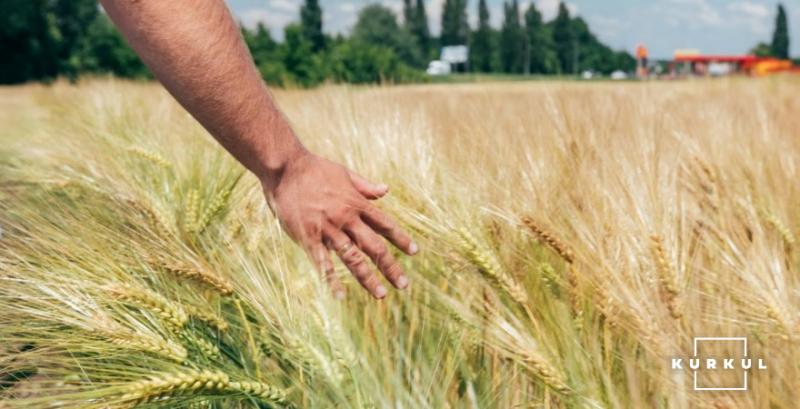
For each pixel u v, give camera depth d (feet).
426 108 18.43
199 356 5.90
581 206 8.24
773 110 21.20
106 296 5.89
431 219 7.34
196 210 8.77
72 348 5.68
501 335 6.42
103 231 7.25
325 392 5.99
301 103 18.94
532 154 9.53
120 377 5.49
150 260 6.56
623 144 9.95
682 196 8.34
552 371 6.07
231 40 5.05
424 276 7.91
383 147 9.27
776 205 8.80
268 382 6.08
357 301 7.59
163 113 22.27
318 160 5.78
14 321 5.86
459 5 463.42
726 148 11.30
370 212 5.87
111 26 212.84
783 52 453.17
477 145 10.69
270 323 6.27
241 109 5.16
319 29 251.60
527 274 7.26
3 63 206.39
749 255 6.93
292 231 5.82
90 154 13.47
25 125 25.16
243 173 9.30
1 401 5.01
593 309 6.68
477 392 6.66
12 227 7.18
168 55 4.85
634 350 6.32
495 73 382.63
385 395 5.84
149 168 10.78
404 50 339.36
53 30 208.95
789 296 6.40
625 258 6.78
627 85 26.30
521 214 7.48
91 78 39.50
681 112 19.02
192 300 6.52
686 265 6.87
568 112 12.34
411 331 6.94
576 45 370.12
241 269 6.79
